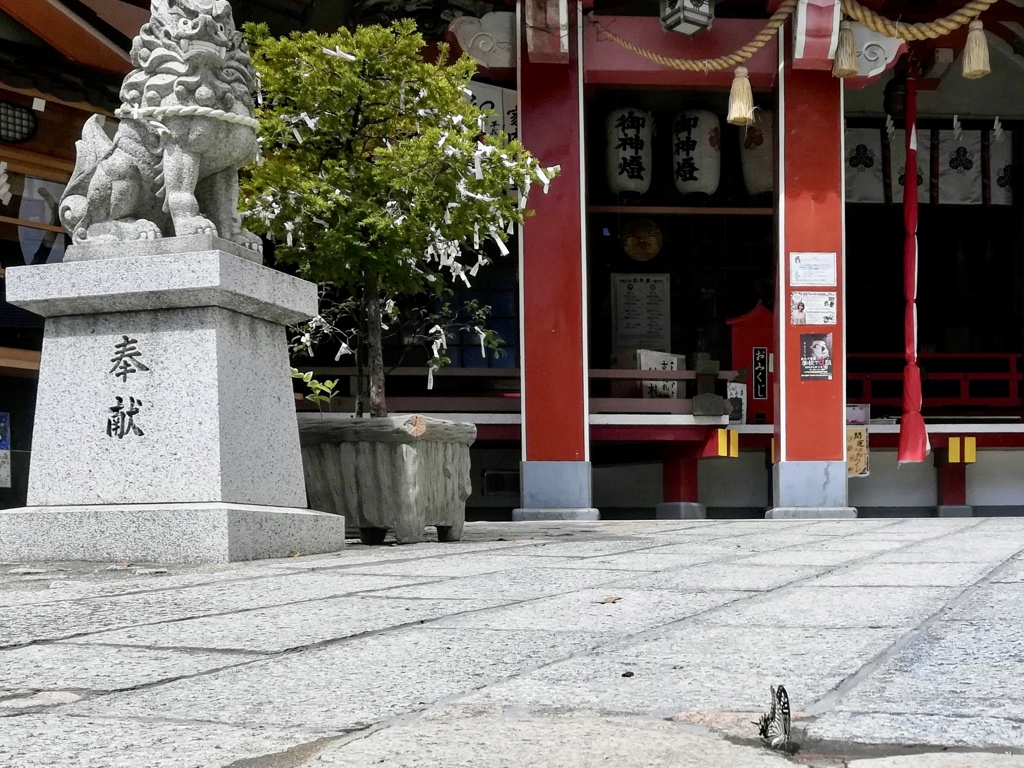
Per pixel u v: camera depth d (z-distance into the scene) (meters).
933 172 22.70
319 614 4.32
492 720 2.47
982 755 2.11
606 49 16.98
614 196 21.45
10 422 15.56
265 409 7.71
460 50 17.31
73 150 15.48
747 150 21.23
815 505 17.06
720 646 3.40
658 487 20.34
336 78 9.73
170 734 2.43
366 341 10.30
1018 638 3.43
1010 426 20.44
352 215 9.59
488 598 4.76
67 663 3.36
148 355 7.30
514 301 19.84
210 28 7.68
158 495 7.18
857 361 23.95
